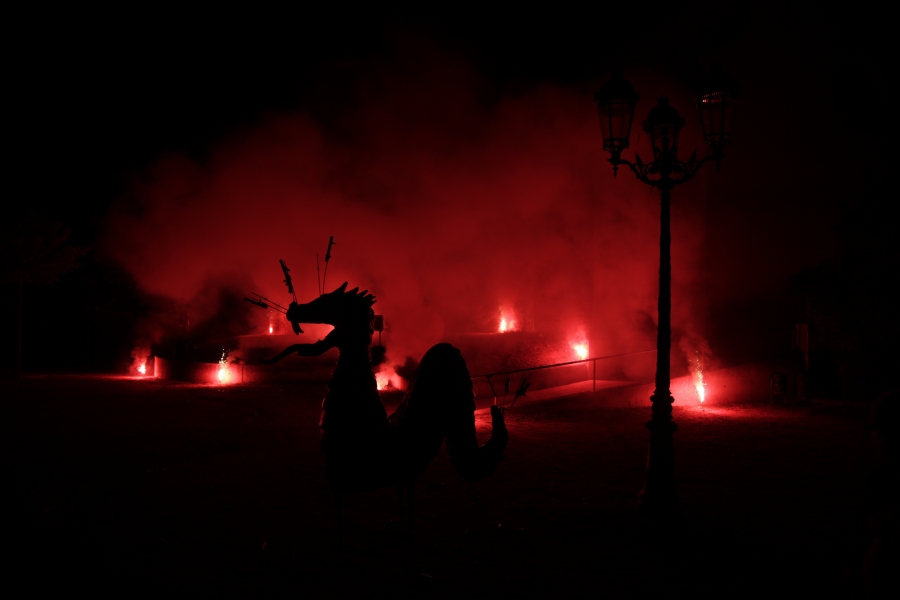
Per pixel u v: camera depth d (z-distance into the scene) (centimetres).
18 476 823
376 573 529
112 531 619
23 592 486
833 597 481
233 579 515
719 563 546
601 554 568
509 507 703
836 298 1323
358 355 553
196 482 796
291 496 744
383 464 527
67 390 1741
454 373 528
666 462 666
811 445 1002
